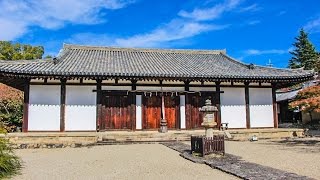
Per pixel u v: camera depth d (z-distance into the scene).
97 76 19.33
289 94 38.94
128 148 15.67
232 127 22.23
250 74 21.83
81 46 26.91
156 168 10.14
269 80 21.61
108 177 8.89
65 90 20.36
